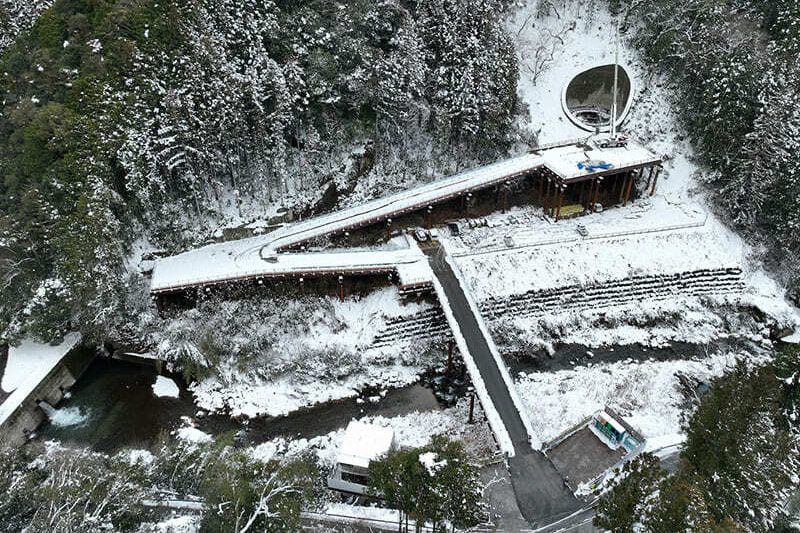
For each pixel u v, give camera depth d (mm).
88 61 63062
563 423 47875
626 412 49125
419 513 30016
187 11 65938
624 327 61094
